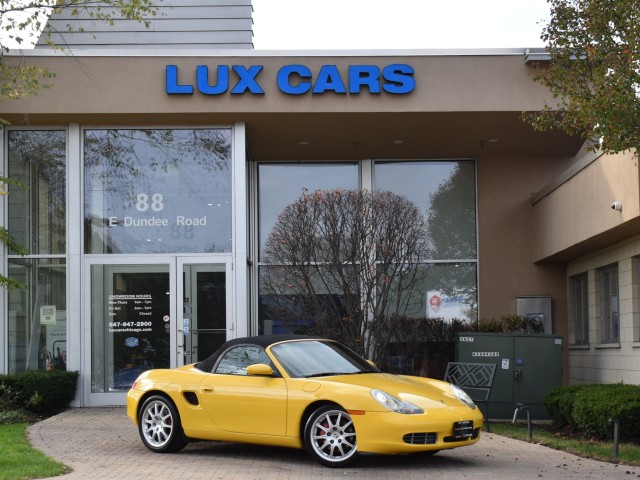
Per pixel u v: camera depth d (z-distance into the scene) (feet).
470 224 63.67
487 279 62.44
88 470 28.94
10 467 28.45
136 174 54.80
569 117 37.70
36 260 54.34
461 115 53.16
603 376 54.19
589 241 50.65
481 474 28.35
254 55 52.70
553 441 37.04
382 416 28.50
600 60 36.50
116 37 63.00
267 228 63.77
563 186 54.49
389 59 52.80
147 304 53.98
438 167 64.28
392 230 50.96
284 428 30.27
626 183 42.75
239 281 53.83
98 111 52.19
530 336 50.55
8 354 53.78
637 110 32.91
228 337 53.57
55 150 55.01
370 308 50.96
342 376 31.17
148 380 34.12
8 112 51.88
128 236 54.39
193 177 54.80
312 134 57.16
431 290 62.69
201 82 52.26
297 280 51.62
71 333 53.31
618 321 52.37
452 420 29.14
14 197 54.75
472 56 52.75
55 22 62.54
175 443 33.04
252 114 52.75
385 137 58.13
